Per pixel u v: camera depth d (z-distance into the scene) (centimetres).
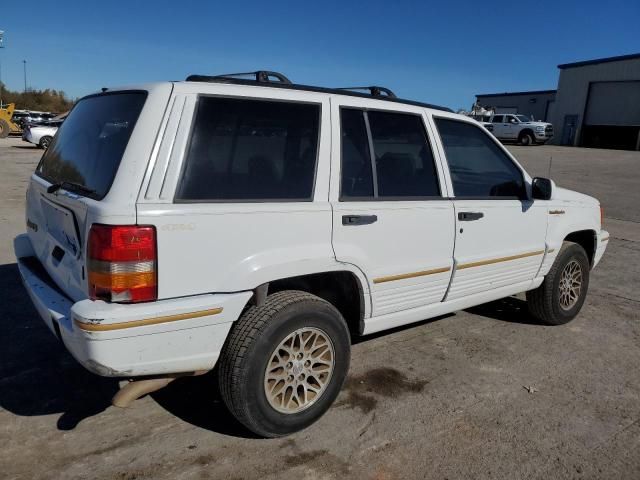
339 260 326
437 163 388
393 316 375
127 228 256
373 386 385
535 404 370
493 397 377
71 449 300
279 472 289
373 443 317
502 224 429
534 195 453
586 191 1556
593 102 3703
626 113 3512
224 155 289
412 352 445
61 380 374
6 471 280
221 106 292
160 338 266
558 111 3938
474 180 417
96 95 351
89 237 261
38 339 436
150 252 262
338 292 372
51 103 7225
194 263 275
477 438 327
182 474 283
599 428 344
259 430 306
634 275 722
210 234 278
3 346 422
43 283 326
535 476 295
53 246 328
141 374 267
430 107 402
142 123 271
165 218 264
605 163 2406
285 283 339
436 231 380
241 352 289
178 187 272
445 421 344
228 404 299
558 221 487
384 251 352
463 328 505
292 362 312
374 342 463
